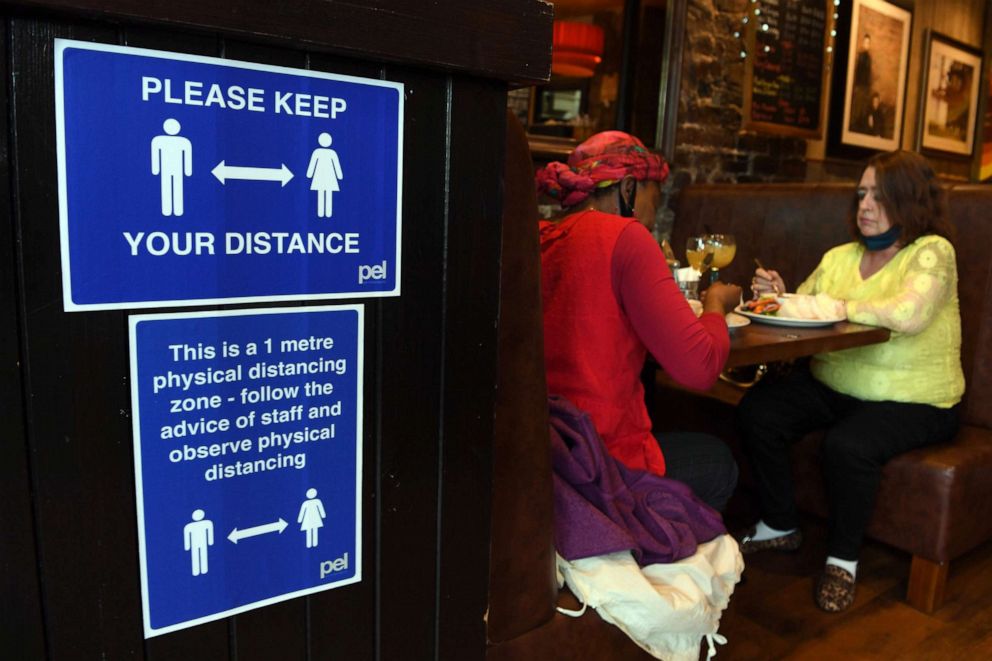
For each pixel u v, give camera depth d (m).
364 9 0.71
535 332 1.08
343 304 0.78
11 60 0.59
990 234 2.34
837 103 4.24
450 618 0.94
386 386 0.83
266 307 0.74
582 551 1.21
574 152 1.58
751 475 2.57
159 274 0.68
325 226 0.75
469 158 0.83
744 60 3.77
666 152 3.55
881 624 2.00
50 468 0.66
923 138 4.84
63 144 0.62
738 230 3.30
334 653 0.86
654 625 1.18
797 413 2.26
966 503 2.04
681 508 1.34
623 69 3.35
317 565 0.83
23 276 0.62
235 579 0.78
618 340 1.40
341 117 0.74
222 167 0.69
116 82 0.63
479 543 0.95
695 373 1.38
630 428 1.44
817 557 2.35
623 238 1.37
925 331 2.15
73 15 0.61
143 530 0.72
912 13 4.54
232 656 0.79
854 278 2.32
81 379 0.66
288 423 0.78
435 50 0.76
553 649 1.18
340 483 0.82
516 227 1.04
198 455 0.73
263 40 0.68
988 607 2.09
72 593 0.69
